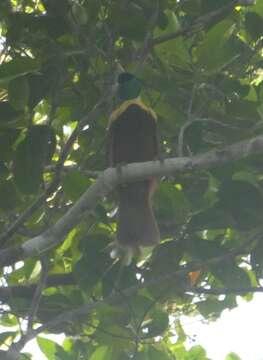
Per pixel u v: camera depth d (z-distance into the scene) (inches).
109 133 402.9
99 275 392.2
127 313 401.7
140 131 405.7
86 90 390.3
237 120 389.1
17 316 410.9
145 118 404.2
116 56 404.2
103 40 376.8
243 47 381.1
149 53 394.3
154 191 389.1
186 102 393.7
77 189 374.9
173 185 395.5
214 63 376.8
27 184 363.9
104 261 391.5
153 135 408.5
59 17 367.9
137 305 399.2
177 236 398.6
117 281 392.8
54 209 403.5
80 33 368.2
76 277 391.9
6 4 386.9
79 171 376.8
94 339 411.5
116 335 395.5
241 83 392.5
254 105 384.5
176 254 392.8
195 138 386.0
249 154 358.6
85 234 410.6
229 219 383.2
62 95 399.5
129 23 369.7
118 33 373.1
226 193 378.9
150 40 376.2
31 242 354.0
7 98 393.7
